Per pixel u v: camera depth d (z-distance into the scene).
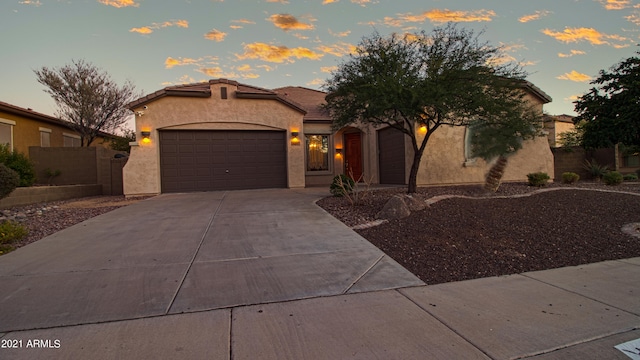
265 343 2.88
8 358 2.68
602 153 18.44
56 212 9.29
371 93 8.66
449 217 7.25
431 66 8.65
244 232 6.71
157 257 5.26
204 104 13.67
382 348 2.81
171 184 13.55
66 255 5.35
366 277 4.46
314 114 17.47
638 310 3.51
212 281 4.31
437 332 3.07
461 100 8.78
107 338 2.98
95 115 18.91
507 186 12.45
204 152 13.88
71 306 3.62
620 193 10.44
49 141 18.27
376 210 8.28
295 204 9.79
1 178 8.14
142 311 3.50
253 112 14.12
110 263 4.98
